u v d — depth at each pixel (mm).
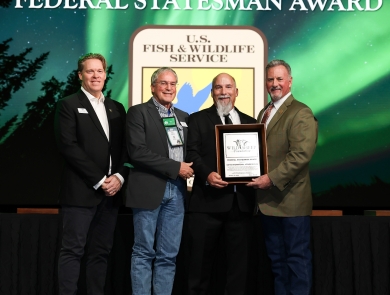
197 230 2969
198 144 2994
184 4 3785
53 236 3238
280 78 3016
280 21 3771
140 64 3775
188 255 3264
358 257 3229
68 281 2902
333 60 3766
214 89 3035
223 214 2963
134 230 3004
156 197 2916
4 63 3725
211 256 3012
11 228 3205
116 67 3770
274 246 3074
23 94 3730
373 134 3750
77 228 2939
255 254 3295
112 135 3064
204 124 3014
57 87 3748
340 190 3730
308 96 3764
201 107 3777
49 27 3756
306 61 3771
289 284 3059
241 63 3799
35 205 3725
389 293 3207
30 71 3738
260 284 3273
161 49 3799
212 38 3805
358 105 3758
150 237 2947
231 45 3801
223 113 3029
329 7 3768
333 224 3260
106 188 2918
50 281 3223
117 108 3174
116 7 3777
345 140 3746
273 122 3029
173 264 3012
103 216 3061
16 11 3746
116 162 3057
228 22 3787
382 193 3730
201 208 2953
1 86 3721
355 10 3766
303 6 3764
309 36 3770
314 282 3252
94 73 3023
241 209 2926
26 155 3715
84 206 2922
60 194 2992
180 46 3812
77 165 2891
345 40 3768
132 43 3773
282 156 2982
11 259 3189
